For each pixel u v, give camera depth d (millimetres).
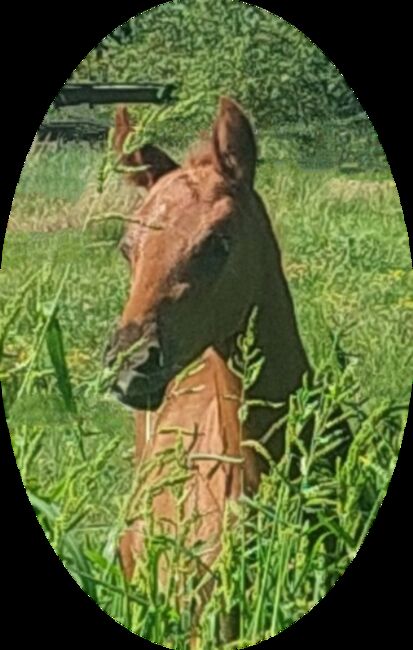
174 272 6445
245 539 6445
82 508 6402
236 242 6496
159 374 6449
